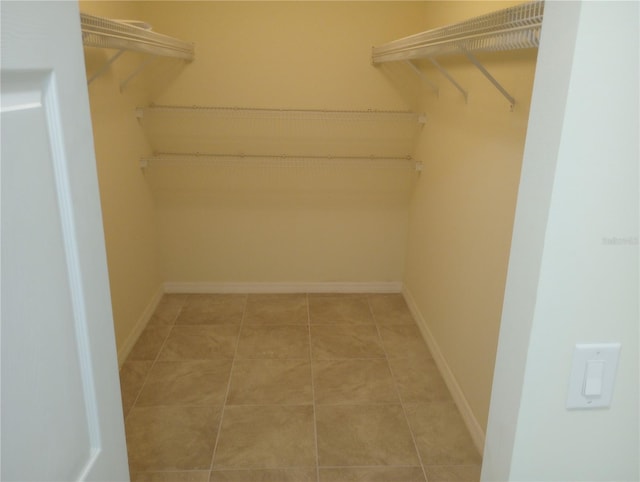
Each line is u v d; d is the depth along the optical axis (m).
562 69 0.60
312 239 3.43
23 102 0.52
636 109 0.60
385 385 2.47
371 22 2.98
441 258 2.60
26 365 0.53
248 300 3.40
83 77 0.65
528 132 0.69
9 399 0.50
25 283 0.53
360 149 3.23
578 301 0.68
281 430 2.13
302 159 3.21
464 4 2.20
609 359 0.71
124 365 2.61
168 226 3.35
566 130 0.60
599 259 0.66
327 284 3.54
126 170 2.71
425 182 2.93
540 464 0.77
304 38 2.99
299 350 2.78
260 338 2.91
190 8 2.92
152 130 3.13
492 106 1.90
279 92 3.08
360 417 2.22
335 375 2.54
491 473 0.84
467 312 2.19
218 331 2.98
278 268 3.49
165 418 2.19
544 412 0.74
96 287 0.70
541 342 0.70
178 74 3.03
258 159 3.19
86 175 0.66
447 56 2.45
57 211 0.59
